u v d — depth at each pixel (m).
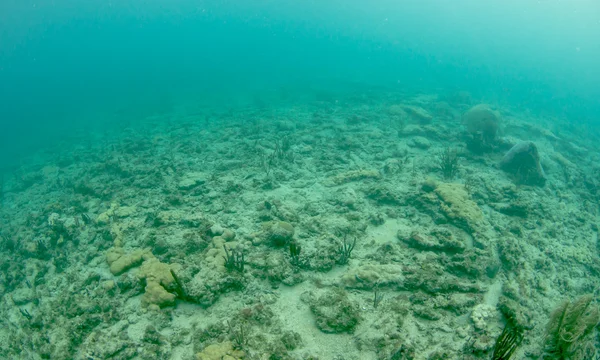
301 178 14.77
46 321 8.08
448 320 7.33
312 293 8.03
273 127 24.17
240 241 10.15
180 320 7.64
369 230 10.83
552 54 167.75
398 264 8.93
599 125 36.44
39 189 19.12
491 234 10.57
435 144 19.94
